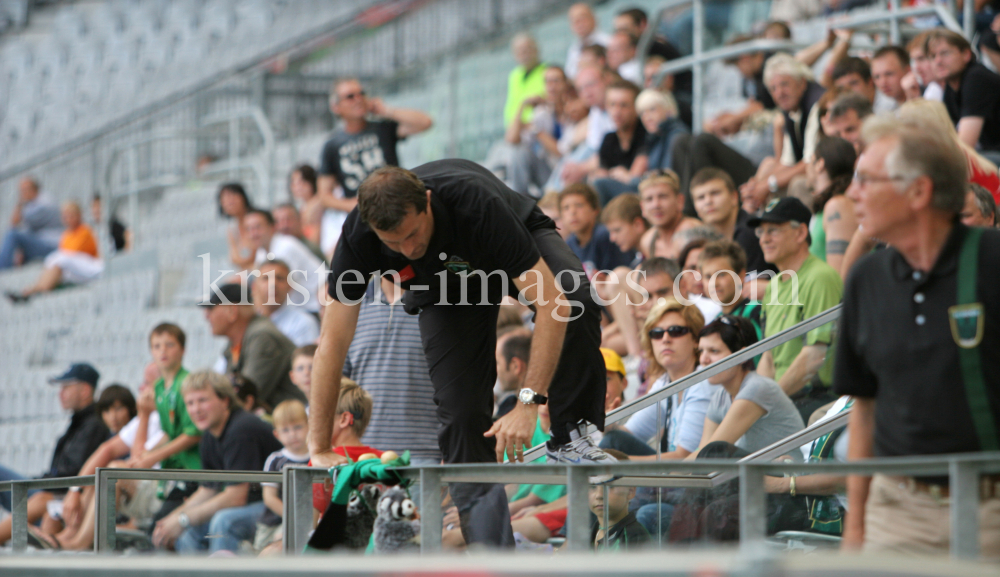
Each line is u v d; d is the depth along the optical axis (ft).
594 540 35.50
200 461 66.49
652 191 67.36
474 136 144.05
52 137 203.62
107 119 195.62
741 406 45.21
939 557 26.53
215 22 211.00
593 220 74.54
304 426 57.88
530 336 58.29
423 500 32.53
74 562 26.61
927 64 65.57
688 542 36.01
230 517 41.47
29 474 108.37
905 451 26.89
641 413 46.01
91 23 227.61
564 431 39.14
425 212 36.32
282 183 140.26
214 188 146.82
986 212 45.09
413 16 167.22
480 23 168.96
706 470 28.60
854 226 56.95
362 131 96.94
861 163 27.55
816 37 104.63
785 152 74.69
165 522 41.37
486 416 40.83
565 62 146.72
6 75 225.97
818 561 19.13
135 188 139.03
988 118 62.75
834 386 29.14
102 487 40.98
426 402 54.65
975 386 25.72
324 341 38.78
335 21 160.66
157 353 71.05
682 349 51.93
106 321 122.72
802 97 72.84
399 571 21.99
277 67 154.51
